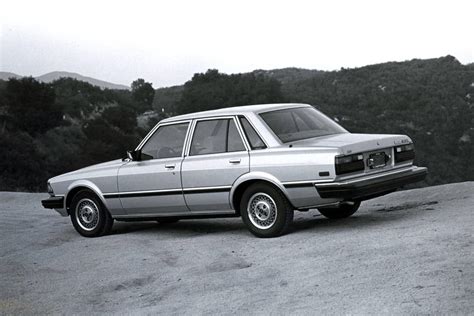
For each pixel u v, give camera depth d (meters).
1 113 62.56
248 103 91.06
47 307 7.18
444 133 72.50
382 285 6.29
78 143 64.44
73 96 81.25
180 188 9.97
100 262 9.02
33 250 10.46
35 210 15.32
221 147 9.65
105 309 6.91
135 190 10.48
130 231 11.51
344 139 9.24
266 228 9.29
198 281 7.46
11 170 48.72
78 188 11.25
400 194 12.57
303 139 9.41
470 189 11.69
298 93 91.69
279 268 7.55
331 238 8.72
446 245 7.43
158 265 8.53
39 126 62.25
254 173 9.20
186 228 11.29
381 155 9.23
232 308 6.29
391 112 78.38
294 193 8.95
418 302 5.66
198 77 98.88
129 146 66.44
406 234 8.29
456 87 81.75
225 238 9.76
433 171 65.31
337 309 5.80
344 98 87.50
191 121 10.08
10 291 7.98
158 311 6.53
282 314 5.90
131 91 103.81
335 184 8.59
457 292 5.78
